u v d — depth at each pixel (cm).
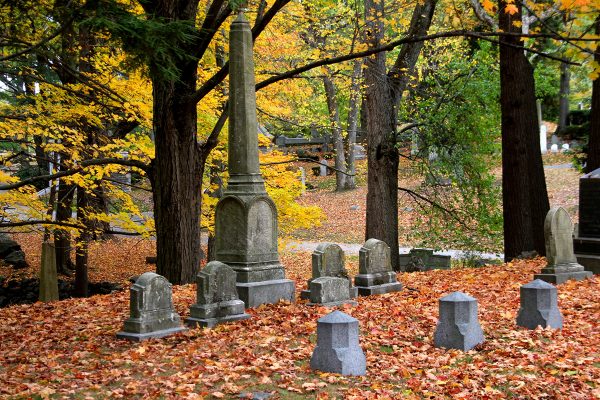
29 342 1015
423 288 1512
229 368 837
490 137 2469
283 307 1228
